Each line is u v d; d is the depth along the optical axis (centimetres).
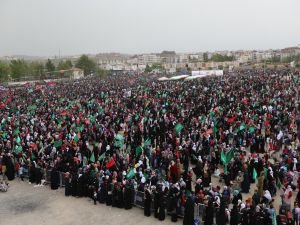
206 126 2981
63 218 1823
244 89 5312
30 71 13862
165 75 11938
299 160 2177
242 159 2173
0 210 1927
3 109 4550
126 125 3241
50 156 2431
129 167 2172
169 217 1823
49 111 4109
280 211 1658
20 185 2300
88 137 2992
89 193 2073
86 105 4397
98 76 13838
